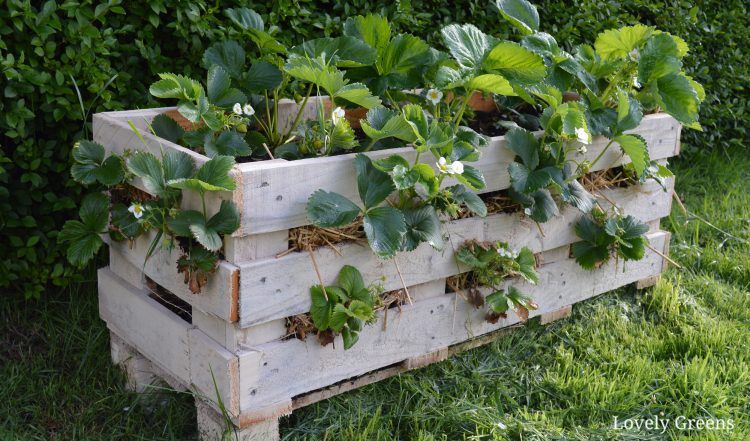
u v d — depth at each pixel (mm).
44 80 2508
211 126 2254
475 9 3449
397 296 2377
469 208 2328
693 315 3086
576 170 2672
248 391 2092
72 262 2281
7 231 2709
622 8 4164
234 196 1948
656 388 2621
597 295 3152
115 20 2658
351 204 2105
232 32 2814
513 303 2576
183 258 2053
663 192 3127
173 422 2344
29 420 2367
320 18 3014
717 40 4652
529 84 2453
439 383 2590
